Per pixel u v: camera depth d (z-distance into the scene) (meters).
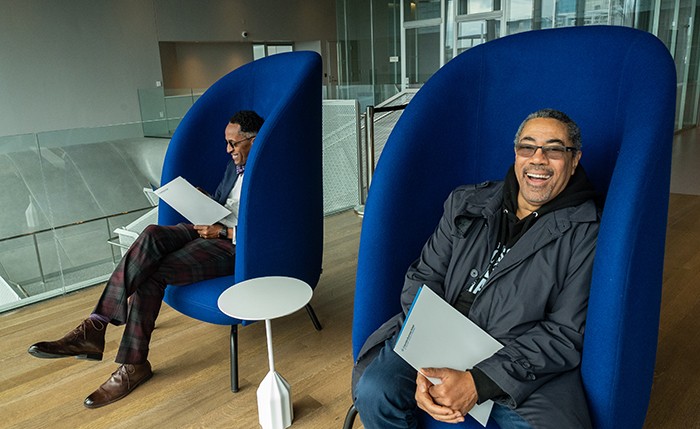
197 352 2.29
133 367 2.00
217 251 2.12
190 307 2.02
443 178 1.67
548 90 1.59
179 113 5.27
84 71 8.92
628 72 1.41
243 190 1.98
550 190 1.31
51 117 8.64
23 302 2.83
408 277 1.50
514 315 1.27
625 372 1.11
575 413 1.10
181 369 2.15
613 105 1.47
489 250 1.41
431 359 1.21
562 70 1.57
